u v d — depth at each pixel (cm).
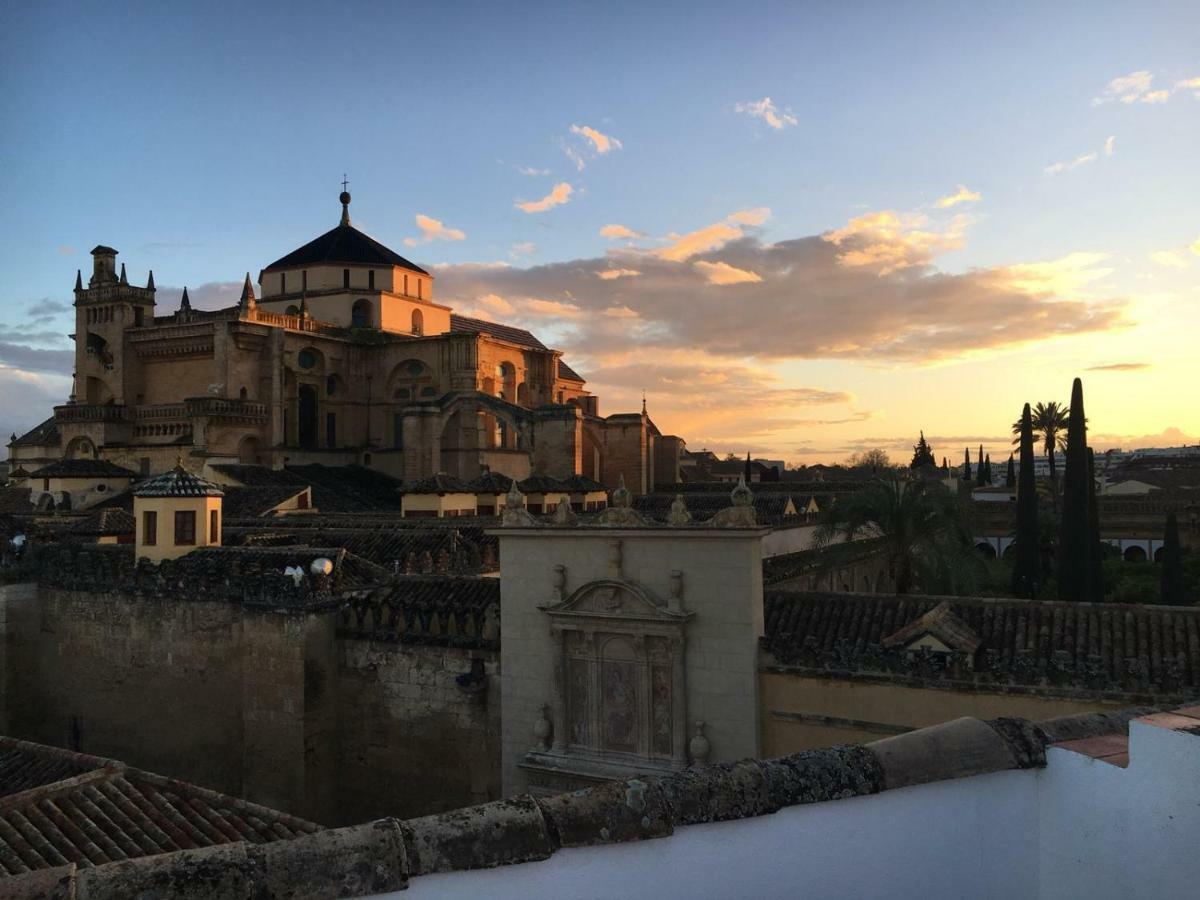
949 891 748
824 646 2309
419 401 7319
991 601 2352
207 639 3281
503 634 2594
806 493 6250
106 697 3566
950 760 759
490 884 634
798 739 2253
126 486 7306
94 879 590
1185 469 14438
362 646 3008
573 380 10625
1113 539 9275
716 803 691
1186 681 1933
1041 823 777
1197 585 6875
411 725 2908
